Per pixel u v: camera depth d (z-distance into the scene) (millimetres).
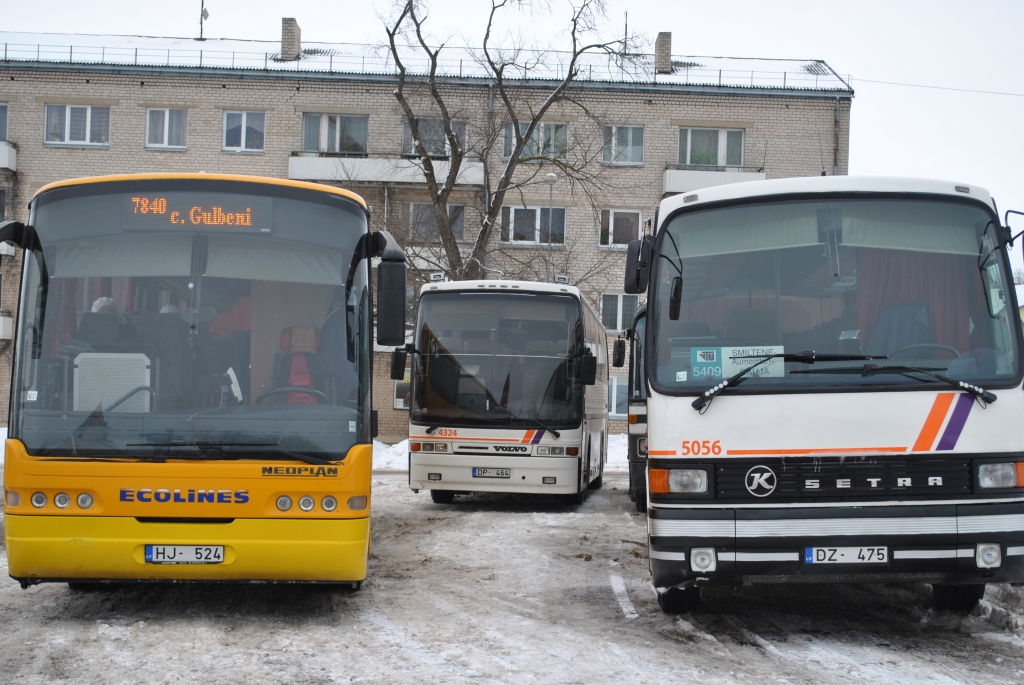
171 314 6848
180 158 34531
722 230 6887
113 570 6469
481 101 34062
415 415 14750
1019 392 6297
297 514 6586
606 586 8492
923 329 6492
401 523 12789
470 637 6555
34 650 5945
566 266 32469
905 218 6730
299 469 6609
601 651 6215
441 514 13984
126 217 7008
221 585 8172
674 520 6312
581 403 14695
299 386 6824
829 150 34469
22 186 34219
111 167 34406
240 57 36188
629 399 13938
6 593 7695
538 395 14633
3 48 34938
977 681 5523
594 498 17203
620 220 34781
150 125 34625
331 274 7141
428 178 27000
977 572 6086
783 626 6938
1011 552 6090
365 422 6883
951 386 6273
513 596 8039
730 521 6230
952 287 6582
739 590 8250
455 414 14625
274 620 6941
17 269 33688
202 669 5594
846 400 6281
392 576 8828
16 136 34375
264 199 7156
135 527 6484
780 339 6566
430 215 33906
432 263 28906
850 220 6750
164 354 6758
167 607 7301
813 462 6238
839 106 34500
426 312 14984
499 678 5547
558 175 33344
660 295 6820
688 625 6980
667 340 6691
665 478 6402
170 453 6547
